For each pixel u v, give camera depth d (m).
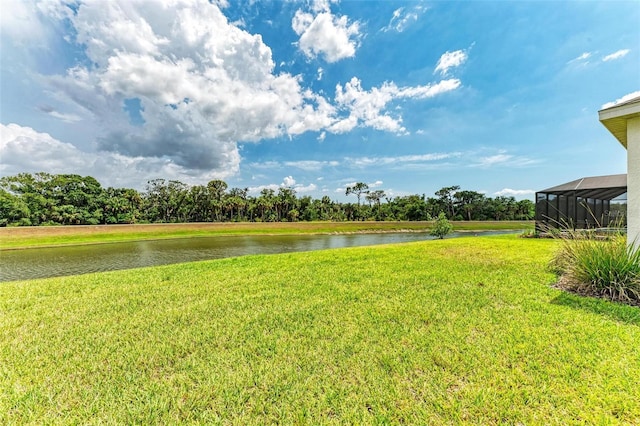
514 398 1.85
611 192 12.77
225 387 2.03
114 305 3.94
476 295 3.99
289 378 2.12
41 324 3.29
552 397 1.84
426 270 5.77
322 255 8.58
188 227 35.88
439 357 2.35
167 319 3.37
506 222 48.12
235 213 59.69
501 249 8.89
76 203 45.78
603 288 3.86
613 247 4.04
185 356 2.50
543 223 13.67
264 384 2.05
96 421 1.73
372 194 63.56
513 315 3.22
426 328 2.93
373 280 5.04
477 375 2.11
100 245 23.64
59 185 45.41
